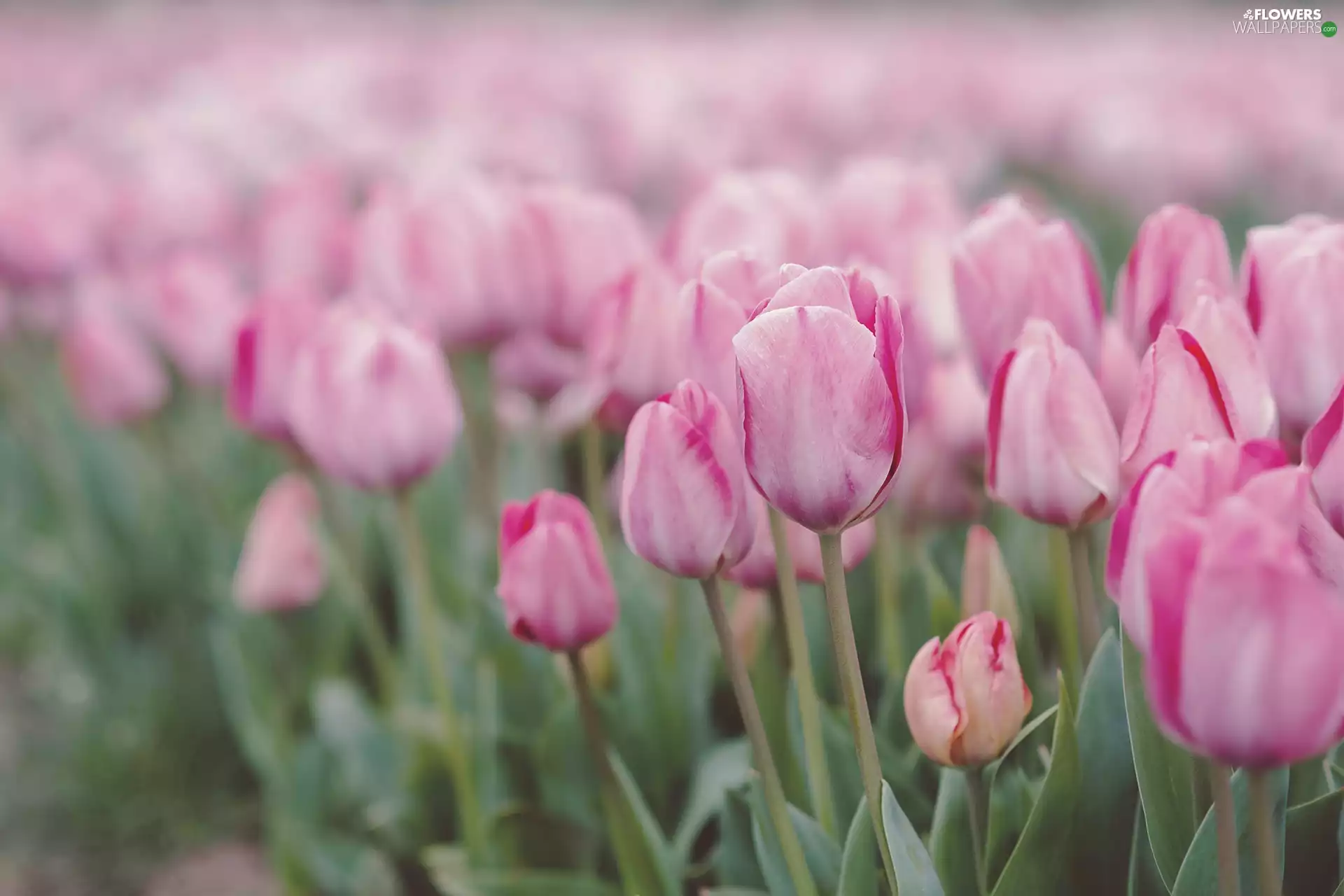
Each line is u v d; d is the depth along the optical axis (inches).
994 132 92.5
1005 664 21.8
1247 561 17.3
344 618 38.6
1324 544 19.2
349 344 26.3
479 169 65.0
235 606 40.1
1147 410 20.7
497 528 36.1
